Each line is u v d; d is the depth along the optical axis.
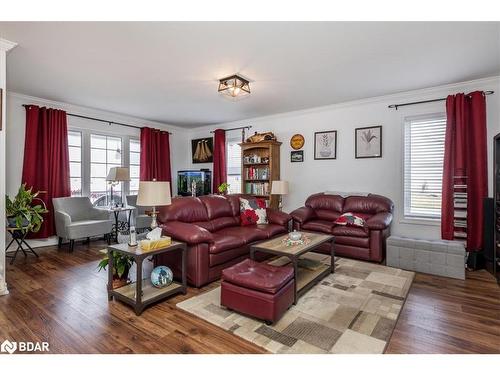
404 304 2.42
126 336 1.93
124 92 4.03
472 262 3.38
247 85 3.66
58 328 2.03
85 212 4.69
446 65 3.10
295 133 5.25
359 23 2.25
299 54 2.81
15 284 2.87
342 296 2.56
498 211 3.05
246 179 5.58
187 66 3.10
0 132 2.61
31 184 4.18
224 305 2.28
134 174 5.83
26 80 3.54
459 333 1.97
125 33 2.39
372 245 3.57
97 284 2.88
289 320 2.13
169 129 6.50
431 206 4.03
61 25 2.26
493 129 3.52
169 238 2.61
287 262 3.53
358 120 4.58
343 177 4.74
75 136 4.93
